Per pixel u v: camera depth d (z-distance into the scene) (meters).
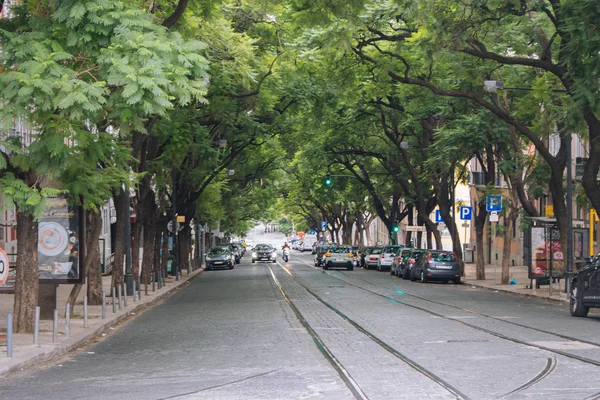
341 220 91.81
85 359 13.57
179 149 30.41
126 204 28.84
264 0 21.61
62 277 18.86
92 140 14.99
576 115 20.95
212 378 10.72
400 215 60.03
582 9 19.12
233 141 38.53
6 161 13.26
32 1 13.90
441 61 27.86
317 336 15.60
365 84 32.59
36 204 13.27
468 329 16.73
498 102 30.12
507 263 35.72
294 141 43.81
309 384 9.97
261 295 29.48
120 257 28.25
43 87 11.48
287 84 34.69
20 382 11.06
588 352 12.84
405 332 16.16
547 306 24.47
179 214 44.84
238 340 15.27
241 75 27.39
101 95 11.90
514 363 11.61
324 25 19.97
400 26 27.08
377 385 9.79
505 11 21.62
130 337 16.92
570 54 19.86
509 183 35.28
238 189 55.00
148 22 13.03
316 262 65.25
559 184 27.50
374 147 47.47
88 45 12.77
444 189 41.50
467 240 69.06
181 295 31.89
